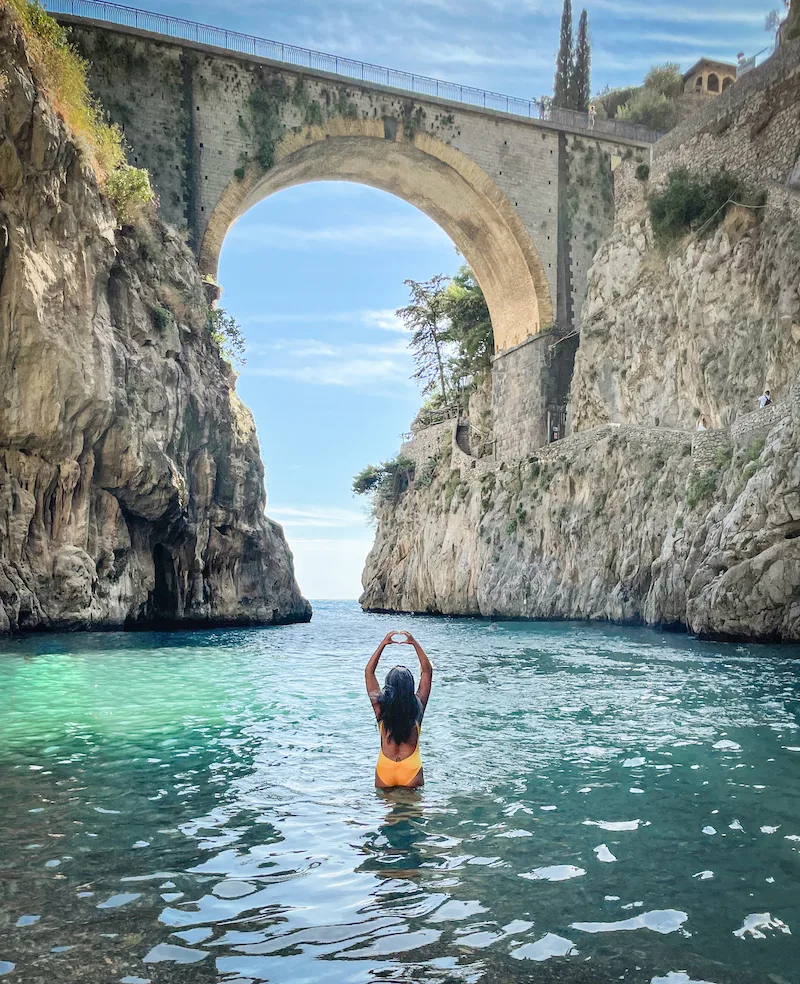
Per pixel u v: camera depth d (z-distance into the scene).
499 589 42.19
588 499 37.09
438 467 59.69
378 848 5.29
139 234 29.73
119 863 4.98
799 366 29.67
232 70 39.06
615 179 46.62
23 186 21.42
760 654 18.78
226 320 36.59
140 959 3.73
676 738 9.12
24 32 22.44
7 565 21.50
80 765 7.64
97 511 25.02
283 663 17.34
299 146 40.47
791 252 30.91
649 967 3.71
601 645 22.23
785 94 34.91
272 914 4.25
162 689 12.90
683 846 5.38
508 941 3.96
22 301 21.23
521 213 46.03
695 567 26.03
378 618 46.81
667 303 38.97
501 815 6.05
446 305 61.12
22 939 3.91
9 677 13.88
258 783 6.98
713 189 37.03
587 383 43.47
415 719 6.98
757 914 4.29
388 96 42.62
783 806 6.34
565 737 9.17
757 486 22.23
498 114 45.28
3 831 5.60
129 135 36.72
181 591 30.88
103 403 23.38
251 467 35.38
